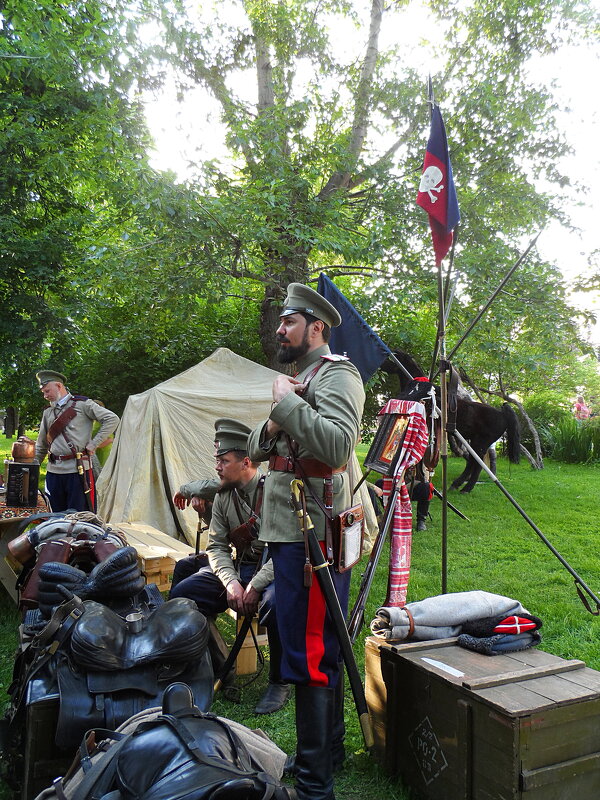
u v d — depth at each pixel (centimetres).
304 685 217
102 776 142
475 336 904
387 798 238
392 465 310
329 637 221
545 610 439
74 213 1038
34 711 205
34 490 451
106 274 863
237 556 336
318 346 238
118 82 820
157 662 212
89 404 589
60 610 228
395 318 959
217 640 339
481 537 679
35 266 973
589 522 754
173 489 625
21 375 1014
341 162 950
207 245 823
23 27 862
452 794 213
